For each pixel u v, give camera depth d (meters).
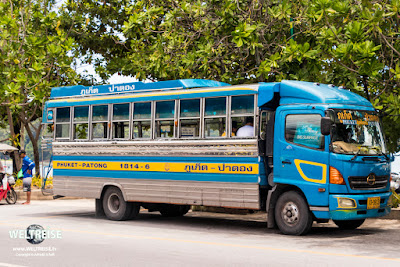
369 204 11.43
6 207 18.69
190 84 13.72
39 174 26.58
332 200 11.15
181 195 13.45
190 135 13.37
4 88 21.61
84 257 9.23
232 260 8.89
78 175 15.63
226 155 12.65
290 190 11.96
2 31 22.94
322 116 11.41
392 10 13.73
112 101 15.00
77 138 15.76
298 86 11.92
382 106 14.38
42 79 23.62
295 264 8.53
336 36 14.16
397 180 20.36
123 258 9.11
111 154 14.89
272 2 16.41
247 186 12.30
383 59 14.63
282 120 11.99
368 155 11.59
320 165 11.31
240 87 12.53
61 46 23.48
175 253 9.59
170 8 18.41
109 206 15.06
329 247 10.25
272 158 12.46
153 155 14.02
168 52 17.05
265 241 11.03
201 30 16.69
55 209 18.00
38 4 25.86
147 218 15.70
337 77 15.09
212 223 14.48
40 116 29.06
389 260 8.87
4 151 22.19
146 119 14.29
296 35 16.53
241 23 15.05
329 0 13.88
